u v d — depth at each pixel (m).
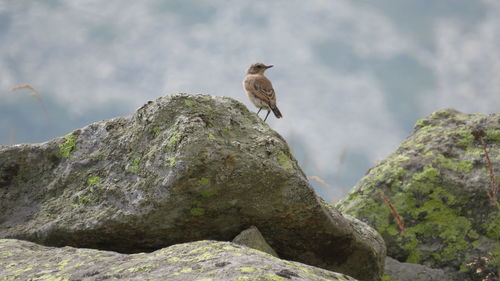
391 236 16.88
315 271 6.96
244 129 11.09
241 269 6.41
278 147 10.92
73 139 11.73
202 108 11.02
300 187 10.65
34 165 11.65
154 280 6.50
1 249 8.68
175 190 10.14
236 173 10.33
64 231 10.59
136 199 10.41
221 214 10.56
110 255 8.02
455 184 17.03
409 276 15.11
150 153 10.70
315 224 11.02
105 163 11.19
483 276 15.62
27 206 11.26
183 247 7.45
